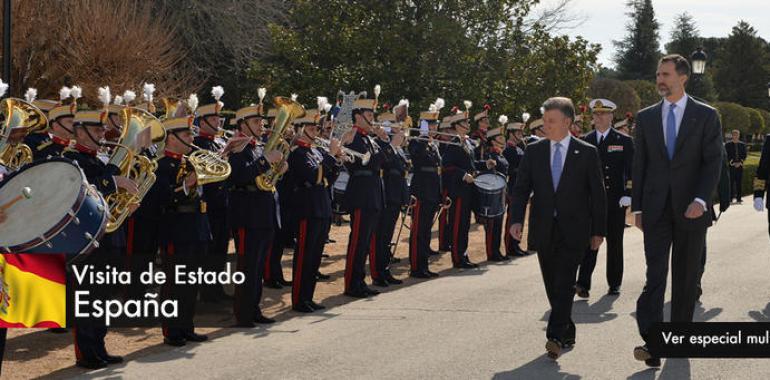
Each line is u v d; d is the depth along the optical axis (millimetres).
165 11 24156
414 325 8688
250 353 7582
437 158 12305
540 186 7320
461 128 13156
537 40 26953
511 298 10203
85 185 5945
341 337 8180
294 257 9578
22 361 7348
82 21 17562
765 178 11094
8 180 6008
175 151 8008
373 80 24000
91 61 17422
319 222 9547
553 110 7289
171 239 7965
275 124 8617
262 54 25609
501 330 8422
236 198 8688
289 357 7422
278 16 27312
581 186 7234
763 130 79125
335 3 24375
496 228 13836
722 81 92000
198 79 24875
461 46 24734
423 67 24172
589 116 26359
